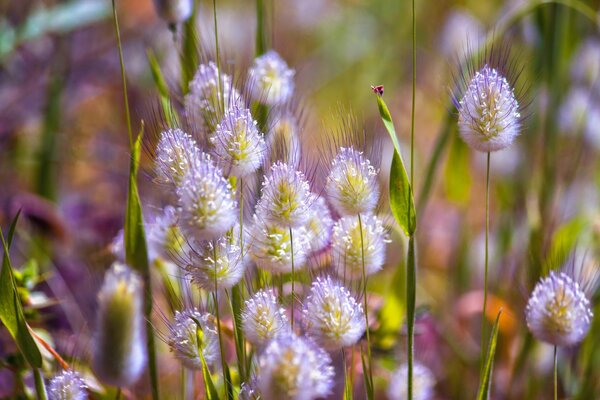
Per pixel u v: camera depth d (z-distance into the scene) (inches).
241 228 21.5
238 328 22.1
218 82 22.1
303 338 21.0
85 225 31.0
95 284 24.3
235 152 21.2
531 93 29.4
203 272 21.3
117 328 20.8
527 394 27.3
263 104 23.1
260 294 21.4
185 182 20.7
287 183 21.1
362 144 22.4
